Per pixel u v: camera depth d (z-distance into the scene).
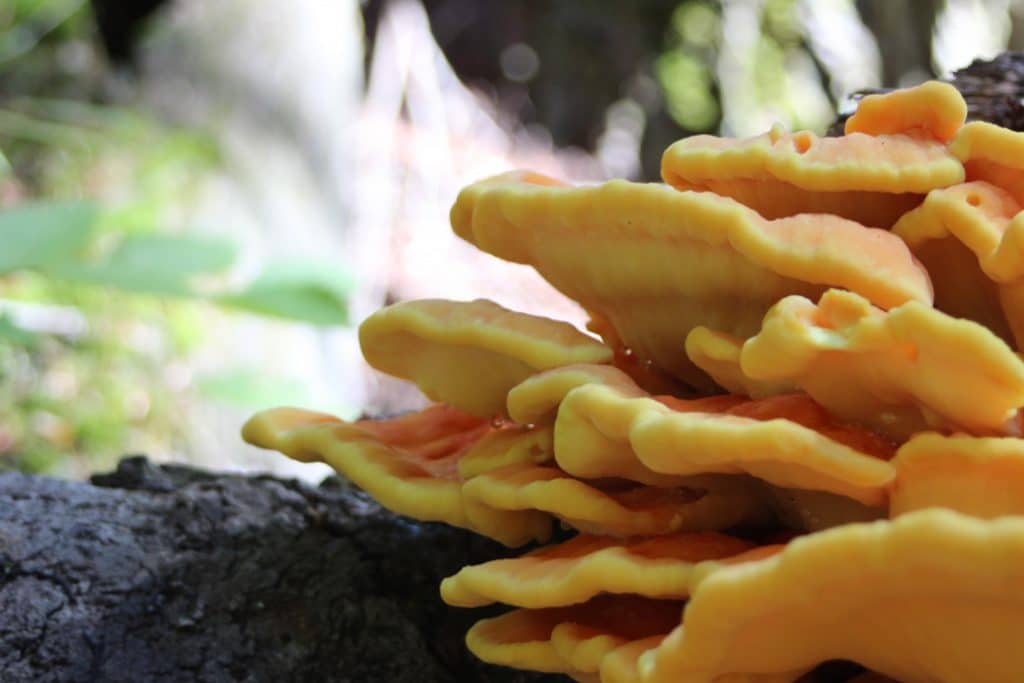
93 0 2.30
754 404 0.69
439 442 0.77
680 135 3.27
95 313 1.73
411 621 0.78
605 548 0.69
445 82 3.15
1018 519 0.60
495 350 0.71
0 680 0.75
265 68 2.30
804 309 0.66
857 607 0.62
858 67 2.93
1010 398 0.64
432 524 0.80
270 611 0.77
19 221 0.96
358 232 2.62
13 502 0.78
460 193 0.73
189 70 2.23
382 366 0.75
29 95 2.07
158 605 0.77
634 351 0.74
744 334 0.70
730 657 0.64
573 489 0.69
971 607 0.62
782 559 0.62
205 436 1.77
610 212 0.69
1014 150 0.69
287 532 0.79
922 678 0.65
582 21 3.23
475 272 2.74
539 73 3.31
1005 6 2.66
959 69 0.85
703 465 0.66
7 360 1.67
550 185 0.74
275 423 0.76
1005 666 0.63
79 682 0.75
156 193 1.97
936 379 0.65
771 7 3.06
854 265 0.67
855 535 0.61
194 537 0.78
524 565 0.70
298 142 2.33
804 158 0.69
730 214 0.67
